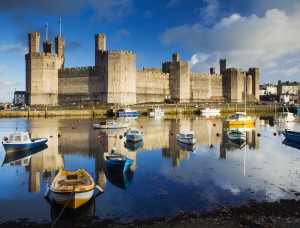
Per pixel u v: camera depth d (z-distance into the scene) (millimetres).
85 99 81812
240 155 25953
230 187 17188
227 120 49719
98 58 80812
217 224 12398
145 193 16297
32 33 80875
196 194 16062
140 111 74938
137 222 12789
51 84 82500
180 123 54469
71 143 32594
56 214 13766
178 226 12344
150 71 89500
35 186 17812
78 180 15672
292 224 12227
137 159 24422
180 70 93188
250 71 114312
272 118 67125
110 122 46812
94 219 13180
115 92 78688
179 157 25156
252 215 13180
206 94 101000
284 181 18297
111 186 17484
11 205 14852
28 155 26562
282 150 28328
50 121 57969
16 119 62969
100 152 27719
